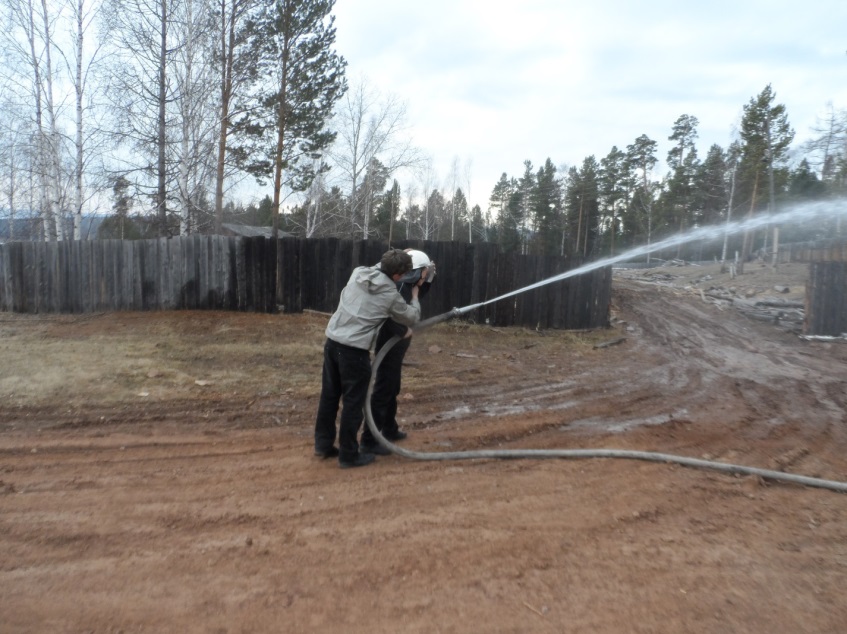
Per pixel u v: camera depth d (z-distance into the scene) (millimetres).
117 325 10586
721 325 15648
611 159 49000
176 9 15805
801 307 18469
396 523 3652
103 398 6371
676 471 4633
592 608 2760
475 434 5562
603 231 49875
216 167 17125
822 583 2996
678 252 44375
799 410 6855
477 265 11508
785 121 31047
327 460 4816
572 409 6594
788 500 4109
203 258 11383
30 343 9109
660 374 8797
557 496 4102
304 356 8578
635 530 3592
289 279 11156
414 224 48500
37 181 20766
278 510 3826
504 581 2986
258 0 17109
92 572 3018
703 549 3348
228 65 16578
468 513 3811
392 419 5277
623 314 16062
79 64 16406
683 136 48562
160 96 16062
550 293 12078
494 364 8961
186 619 2637
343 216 24469
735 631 2598
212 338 9500
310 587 2910
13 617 2627
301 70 19125
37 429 5418
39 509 3764
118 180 16094
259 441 5277
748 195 35656
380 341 5121
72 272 12578
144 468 4555
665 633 2578
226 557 3195
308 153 20438
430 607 2754
